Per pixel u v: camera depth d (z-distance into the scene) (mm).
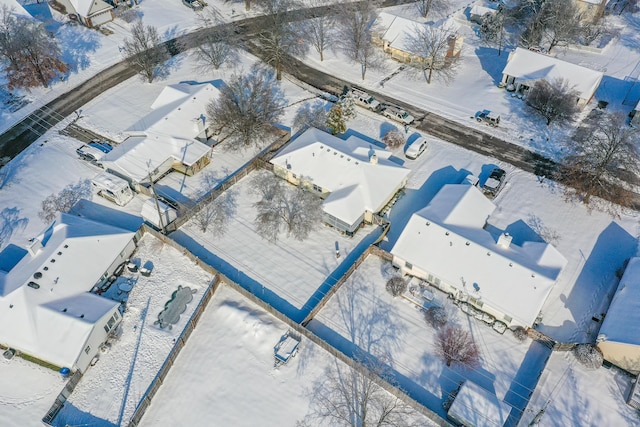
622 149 56094
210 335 45594
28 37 70062
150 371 43094
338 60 81750
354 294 48688
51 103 71188
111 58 80438
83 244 48906
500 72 79688
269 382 42312
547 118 68188
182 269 50688
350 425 39562
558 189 59656
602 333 42969
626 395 41500
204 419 40281
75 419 40031
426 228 49812
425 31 79000
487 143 66000
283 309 47531
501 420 38500
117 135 65625
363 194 54375
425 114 70812
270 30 74312
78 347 41656
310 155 58375
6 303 43812
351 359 42094
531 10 89625
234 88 64812
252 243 53406
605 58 83688
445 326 45906
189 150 60625
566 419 40219
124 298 48156
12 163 61875
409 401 40094
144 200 57656
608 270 51062
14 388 41719
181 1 95875
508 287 45469
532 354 44094
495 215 56562
